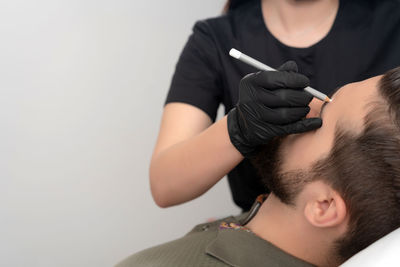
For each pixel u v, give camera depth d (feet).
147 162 6.62
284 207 2.11
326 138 1.96
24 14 5.89
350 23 3.21
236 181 3.39
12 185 6.11
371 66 3.20
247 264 2.01
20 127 6.06
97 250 6.55
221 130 2.34
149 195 6.67
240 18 3.44
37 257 6.31
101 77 6.29
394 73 1.86
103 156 6.42
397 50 3.18
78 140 6.29
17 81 5.98
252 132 2.10
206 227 2.71
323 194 1.94
